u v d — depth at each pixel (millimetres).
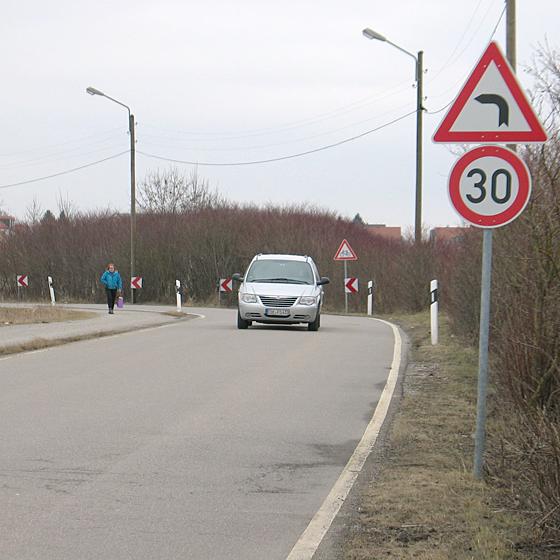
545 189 19828
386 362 37719
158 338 48500
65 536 14297
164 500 16516
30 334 49094
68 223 136750
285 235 115875
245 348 42875
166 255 122750
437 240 79688
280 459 19953
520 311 20141
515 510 15219
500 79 17125
